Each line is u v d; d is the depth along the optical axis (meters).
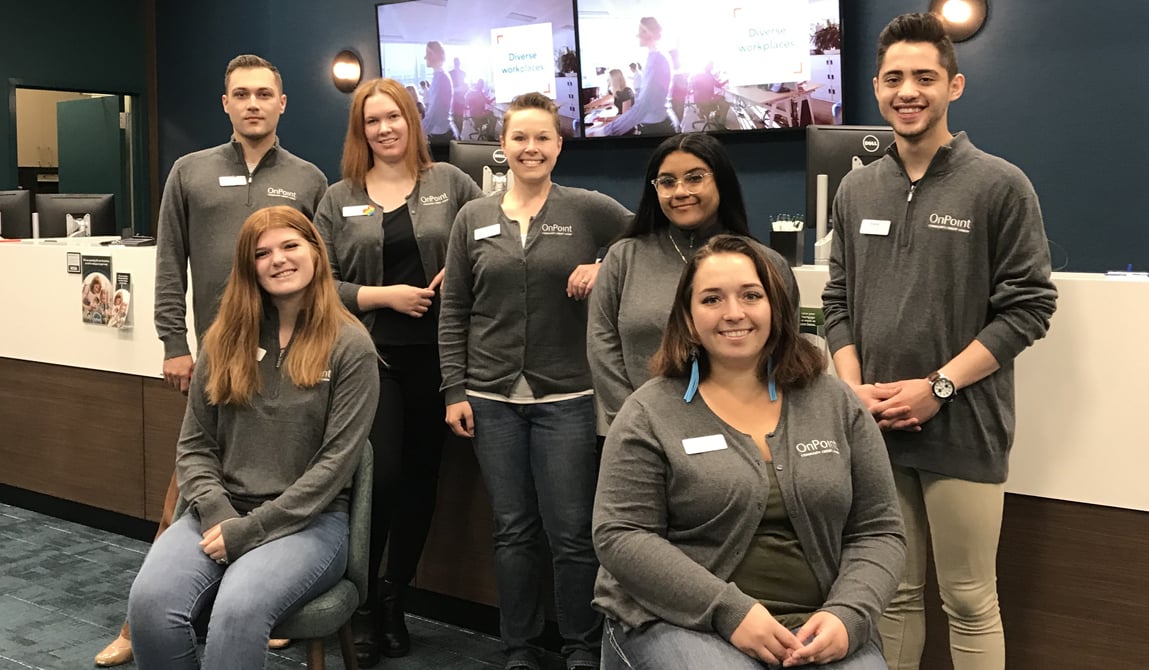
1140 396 2.07
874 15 4.81
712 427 1.73
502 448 2.60
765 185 5.18
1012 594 2.26
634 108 5.43
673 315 1.81
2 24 6.96
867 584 1.66
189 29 7.46
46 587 3.39
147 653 2.03
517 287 2.55
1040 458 2.19
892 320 2.02
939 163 1.99
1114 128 4.31
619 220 2.64
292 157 3.12
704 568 1.66
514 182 2.66
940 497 2.02
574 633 2.62
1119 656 2.14
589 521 2.59
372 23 6.46
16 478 4.26
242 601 1.98
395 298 2.70
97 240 4.27
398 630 2.91
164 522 3.11
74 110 8.11
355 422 2.26
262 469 2.26
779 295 1.76
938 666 2.34
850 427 1.77
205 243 2.99
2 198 4.78
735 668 1.56
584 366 2.60
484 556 3.02
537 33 5.68
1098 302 2.10
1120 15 4.25
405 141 2.79
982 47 4.57
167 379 3.04
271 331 2.31
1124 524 2.11
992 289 1.98
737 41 5.03
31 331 4.08
